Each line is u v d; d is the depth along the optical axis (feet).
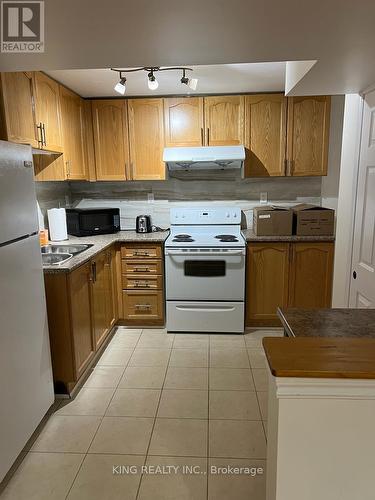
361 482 2.91
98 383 8.58
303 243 10.77
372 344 3.20
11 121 6.91
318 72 5.66
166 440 6.68
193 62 5.44
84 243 10.34
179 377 8.79
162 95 11.19
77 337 8.04
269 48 4.74
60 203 12.14
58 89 9.34
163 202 12.82
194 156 10.80
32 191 6.59
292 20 3.94
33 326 6.62
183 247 10.64
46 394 7.18
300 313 5.16
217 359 9.63
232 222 12.21
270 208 11.45
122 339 10.91
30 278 6.51
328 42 4.54
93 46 4.68
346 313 5.16
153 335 11.16
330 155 11.93
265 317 11.27
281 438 2.84
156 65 5.49
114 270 11.14
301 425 2.81
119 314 11.51
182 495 5.51
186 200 12.75
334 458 2.86
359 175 7.09
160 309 11.39
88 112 11.38
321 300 11.07
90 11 3.69
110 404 7.78
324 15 3.81
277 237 10.81
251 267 10.96
